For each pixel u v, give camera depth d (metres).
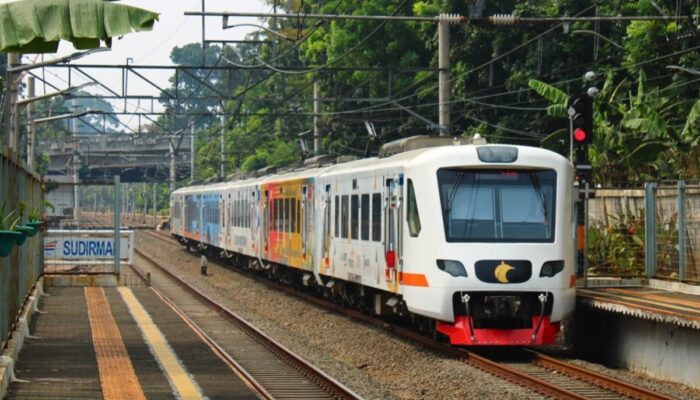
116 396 15.01
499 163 20.47
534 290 20.12
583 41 39.91
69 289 34.84
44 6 13.37
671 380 18.08
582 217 21.91
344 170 27.55
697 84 34.25
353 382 17.58
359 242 25.56
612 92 35.31
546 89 32.28
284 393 16.19
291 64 67.44
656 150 29.00
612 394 16.16
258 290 37.81
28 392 15.17
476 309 20.20
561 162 20.78
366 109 41.00
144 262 54.47
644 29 34.88
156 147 97.00
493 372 18.53
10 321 18.23
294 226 34.31
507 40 41.53
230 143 76.62
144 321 25.69
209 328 25.23
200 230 59.16
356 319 27.66
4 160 16.38
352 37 51.34
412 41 51.16
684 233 21.16
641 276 22.64
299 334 25.48
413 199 21.27
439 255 20.20
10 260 18.14
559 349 22.59
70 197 88.00
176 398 14.98
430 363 19.86
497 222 20.31
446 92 32.09
